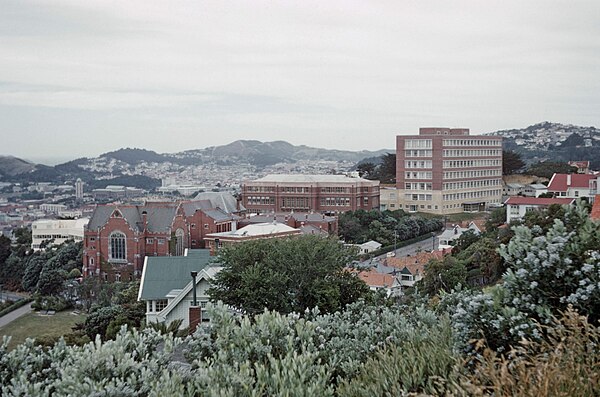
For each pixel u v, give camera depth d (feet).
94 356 43.65
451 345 41.70
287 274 136.15
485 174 547.08
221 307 51.70
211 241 349.00
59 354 51.03
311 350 47.42
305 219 405.59
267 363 45.91
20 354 49.75
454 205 518.37
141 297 176.24
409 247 395.96
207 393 37.17
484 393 29.68
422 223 437.58
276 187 504.43
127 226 371.56
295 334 51.72
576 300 37.52
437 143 504.43
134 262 371.97
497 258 204.54
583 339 32.19
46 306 317.63
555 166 603.67
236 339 47.67
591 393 28.25
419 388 36.06
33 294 352.69
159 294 177.06
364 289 144.05
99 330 193.67
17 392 42.09
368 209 488.02
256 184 513.45
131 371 44.09
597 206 133.49
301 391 35.76
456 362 35.04
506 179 602.85
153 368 44.52
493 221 352.90
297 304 135.95
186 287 153.99
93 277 349.20
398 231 414.21
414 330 51.01
